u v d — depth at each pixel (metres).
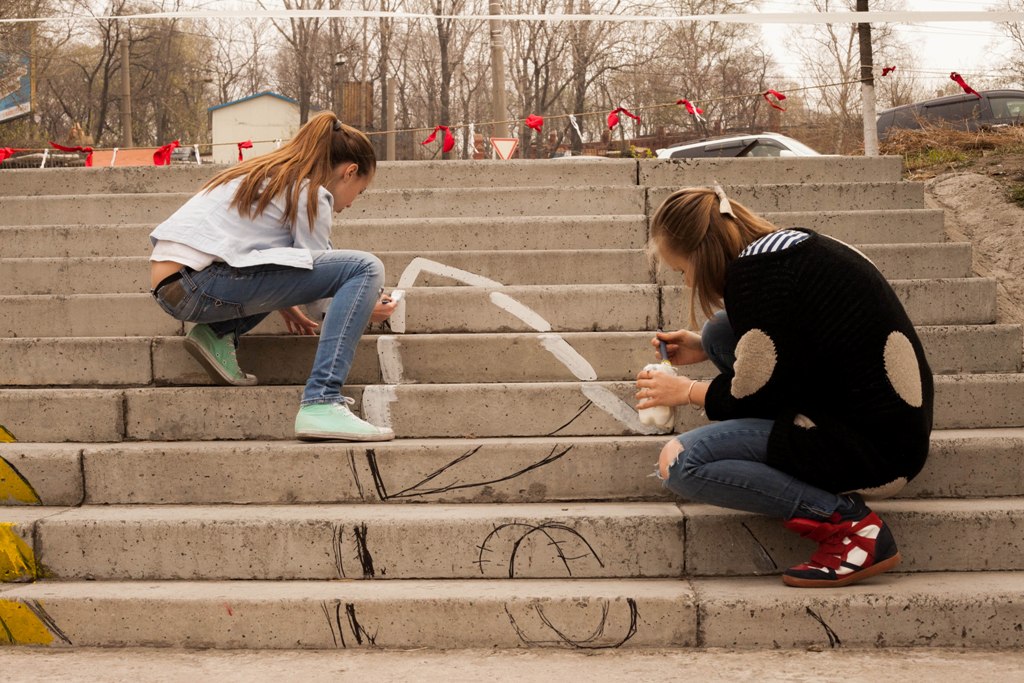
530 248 4.98
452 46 37.72
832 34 37.47
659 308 4.36
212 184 3.73
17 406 3.81
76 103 42.44
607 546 3.23
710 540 3.22
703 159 5.51
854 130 31.02
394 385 3.83
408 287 4.62
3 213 5.34
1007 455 3.43
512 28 36.22
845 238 4.94
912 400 2.88
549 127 36.50
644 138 25.23
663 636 2.96
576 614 2.97
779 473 2.97
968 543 3.20
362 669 2.81
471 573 3.25
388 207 5.30
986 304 4.34
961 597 2.92
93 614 3.04
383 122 39.25
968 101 13.01
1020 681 2.63
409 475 3.51
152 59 43.03
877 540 2.99
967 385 3.75
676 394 3.13
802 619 2.92
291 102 40.16
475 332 4.36
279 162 3.73
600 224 4.97
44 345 4.09
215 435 3.79
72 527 3.27
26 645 3.05
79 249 5.04
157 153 7.69
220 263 3.61
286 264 3.57
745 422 3.05
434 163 5.56
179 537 3.26
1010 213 5.46
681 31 37.56
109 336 4.43
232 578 3.26
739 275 2.91
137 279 4.73
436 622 3.00
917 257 4.68
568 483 3.51
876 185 5.17
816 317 2.84
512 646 2.98
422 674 2.76
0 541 3.27
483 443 3.53
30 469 3.54
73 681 2.71
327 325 3.62
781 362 2.87
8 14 28.03
